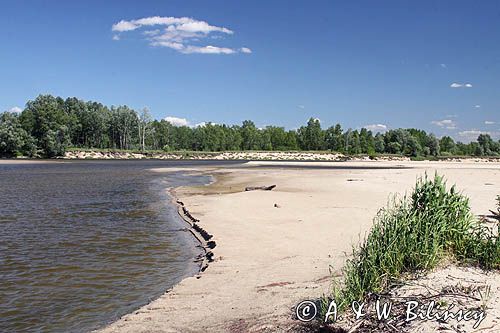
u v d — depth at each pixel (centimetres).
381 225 862
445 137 17025
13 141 9744
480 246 792
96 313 817
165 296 857
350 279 702
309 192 2698
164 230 1617
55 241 1429
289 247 1225
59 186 3503
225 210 1959
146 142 14300
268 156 13825
